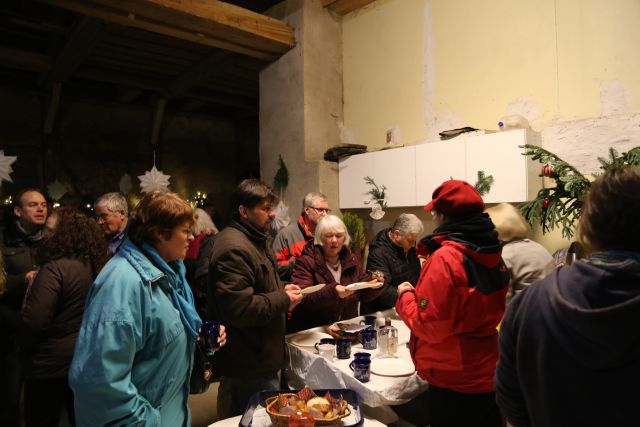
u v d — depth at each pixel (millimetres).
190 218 1215
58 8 3975
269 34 3891
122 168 6301
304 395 1470
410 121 3801
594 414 669
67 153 5875
